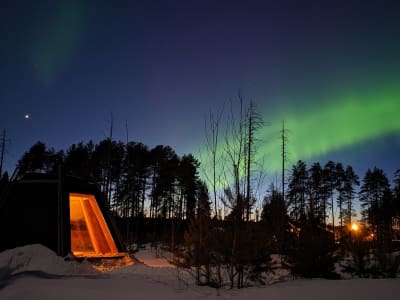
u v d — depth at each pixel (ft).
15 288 24.40
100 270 42.65
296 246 35.88
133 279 28.09
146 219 147.74
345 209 154.30
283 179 85.76
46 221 48.55
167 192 139.23
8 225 48.75
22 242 47.26
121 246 56.29
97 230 57.57
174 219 93.76
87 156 141.28
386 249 38.93
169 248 73.67
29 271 29.91
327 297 22.80
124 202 137.18
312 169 158.61
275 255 48.49
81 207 58.34
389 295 23.21
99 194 58.59
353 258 37.45
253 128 33.24
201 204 29.86
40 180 51.57
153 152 144.46
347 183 162.91
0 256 38.32
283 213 44.68
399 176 149.28
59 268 37.55
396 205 134.82
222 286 27.96
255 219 29.66
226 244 27.89
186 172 103.81
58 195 50.21
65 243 47.52
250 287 27.02
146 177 144.56
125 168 139.95
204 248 28.43
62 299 22.31
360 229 39.78
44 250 40.83
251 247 27.99
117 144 141.59
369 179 166.30
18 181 51.96
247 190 29.35
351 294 23.44
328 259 34.17
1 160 96.12
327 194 157.48
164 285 26.50
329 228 37.29
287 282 28.84
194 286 27.14
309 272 34.19
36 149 134.82
